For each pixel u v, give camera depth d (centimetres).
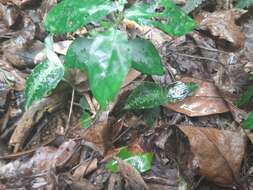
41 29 32
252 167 25
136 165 24
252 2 33
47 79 25
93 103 27
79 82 27
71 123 27
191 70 30
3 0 34
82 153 25
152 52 24
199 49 31
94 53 21
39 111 27
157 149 26
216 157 24
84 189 24
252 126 25
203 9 35
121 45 21
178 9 24
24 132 26
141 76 28
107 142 25
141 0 34
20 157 25
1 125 27
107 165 24
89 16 23
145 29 32
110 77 21
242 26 33
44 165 25
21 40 31
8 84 28
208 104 27
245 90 28
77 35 31
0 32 32
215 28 32
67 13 23
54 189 24
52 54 25
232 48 31
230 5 35
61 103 28
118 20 24
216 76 29
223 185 24
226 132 24
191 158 25
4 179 24
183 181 24
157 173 24
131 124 27
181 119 27
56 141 26
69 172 25
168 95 27
